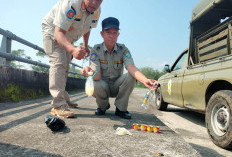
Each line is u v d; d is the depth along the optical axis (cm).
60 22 212
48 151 134
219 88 261
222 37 266
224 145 194
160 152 146
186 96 325
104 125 215
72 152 135
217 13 318
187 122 350
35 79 479
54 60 239
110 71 281
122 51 280
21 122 205
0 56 337
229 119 192
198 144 214
